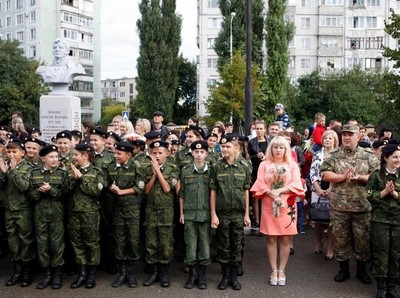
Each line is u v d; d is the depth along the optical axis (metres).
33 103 40.03
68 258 6.07
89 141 6.72
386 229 5.20
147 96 39.75
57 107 11.53
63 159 6.08
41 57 58.50
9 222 5.70
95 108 64.94
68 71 11.85
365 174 5.65
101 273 6.21
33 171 5.69
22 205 5.68
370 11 50.78
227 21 35.72
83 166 5.65
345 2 50.97
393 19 16.98
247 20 9.34
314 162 6.88
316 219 6.66
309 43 51.59
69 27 60.72
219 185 5.60
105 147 6.53
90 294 5.38
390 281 5.28
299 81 44.50
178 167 6.21
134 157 6.00
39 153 5.82
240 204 5.61
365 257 5.71
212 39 50.09
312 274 6.12
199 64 50.44
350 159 5.74
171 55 39.50
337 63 51.31
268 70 34.38
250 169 5.82
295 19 51.25
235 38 35.44
